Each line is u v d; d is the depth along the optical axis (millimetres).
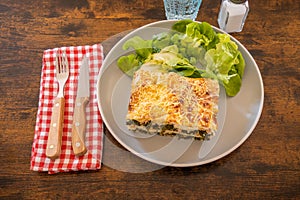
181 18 616
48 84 562
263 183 492
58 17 623
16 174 502
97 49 584
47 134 524
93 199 486
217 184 492
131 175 498
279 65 578
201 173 498
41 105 546
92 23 618
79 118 520
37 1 635
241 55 553
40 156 507
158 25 589
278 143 519
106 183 494
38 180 498
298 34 603
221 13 596
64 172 502
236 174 498
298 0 634
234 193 486
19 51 596
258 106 527
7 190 491
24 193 490
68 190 491
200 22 584
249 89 544
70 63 580
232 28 599
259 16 619
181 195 486
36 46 600
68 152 511
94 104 544
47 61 579
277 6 627
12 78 574
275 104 547
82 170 502
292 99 551
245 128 515
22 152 518
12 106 552
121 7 631
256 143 519
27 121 541
